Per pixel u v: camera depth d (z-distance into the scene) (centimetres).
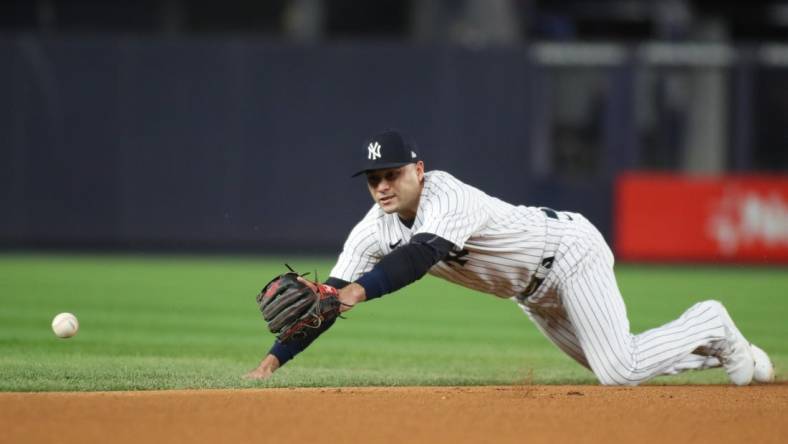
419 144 6316
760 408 1888
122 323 3534
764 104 6594
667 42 7894
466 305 4647
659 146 6550
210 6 7869
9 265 5759
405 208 1895
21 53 6206
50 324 3422
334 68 6288
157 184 6278
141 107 6253
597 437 1622
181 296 4475
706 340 2191
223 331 3403
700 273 6166
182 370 2436
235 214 6303
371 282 1773
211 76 6266
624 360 2145
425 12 7856
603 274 2127
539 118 6391
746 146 6606
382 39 7900
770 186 6550
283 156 6297
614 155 6488
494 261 2036
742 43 8300
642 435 1644
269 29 7931
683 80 6531
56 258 6309
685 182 6519
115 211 6275
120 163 6269
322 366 2673
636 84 6500
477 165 6350
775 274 6156
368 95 6297
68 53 6222
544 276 2100
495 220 1989
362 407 1805
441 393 1994
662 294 4925
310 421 1683
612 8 8106
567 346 2303
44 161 6241
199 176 6288
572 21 8081
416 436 1597
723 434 1664
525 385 2308
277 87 6288
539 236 2050
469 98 6325
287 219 6319
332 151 6294
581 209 6462
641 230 6500
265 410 1759
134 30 7775
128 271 5553
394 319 4022
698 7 8194
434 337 3459
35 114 6222
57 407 1769
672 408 1867
